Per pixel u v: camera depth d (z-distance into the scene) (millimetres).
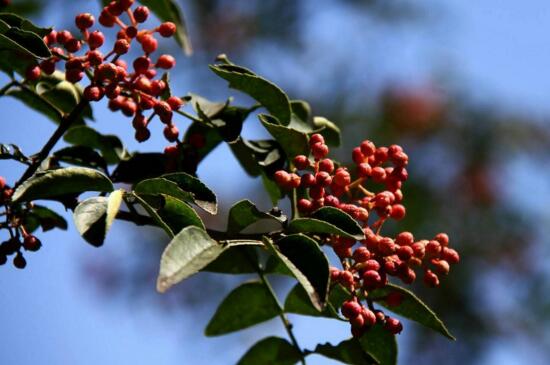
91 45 877
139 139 888
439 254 884
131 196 862
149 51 889
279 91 902
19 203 871
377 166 896
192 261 838
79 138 941
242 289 928
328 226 854
